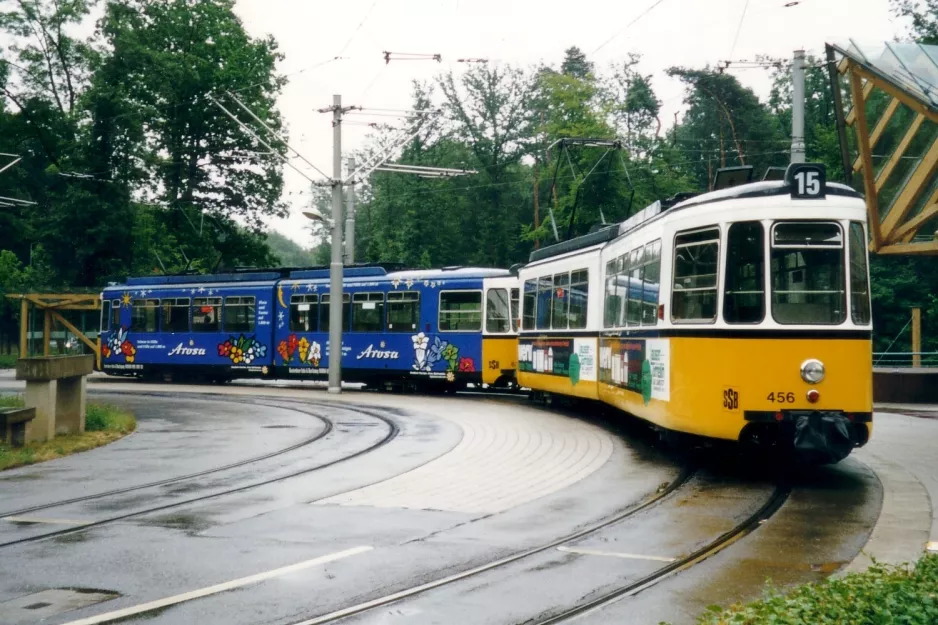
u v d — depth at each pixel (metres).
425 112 28.17
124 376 40.25
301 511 10.30
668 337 13.16
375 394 27.45
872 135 27.64
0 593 7.21
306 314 30.45
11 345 55.19
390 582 7.40
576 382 19.80
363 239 69.62
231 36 48.75
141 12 49.25
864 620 5.54
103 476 12.95
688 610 6.61
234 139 48.47
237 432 17.97
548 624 6.34
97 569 7.90
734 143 58.03
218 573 7.71
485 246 60.66
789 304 11.80
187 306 33.56
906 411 23.16
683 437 13.74
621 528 9.34
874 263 43.88
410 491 11.48
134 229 50.16
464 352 26.53
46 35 49.03
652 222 14.38
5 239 58.94
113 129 48.44
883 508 10.10
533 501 10.76
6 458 13.97
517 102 58.84
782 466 13.27
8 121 49.44
